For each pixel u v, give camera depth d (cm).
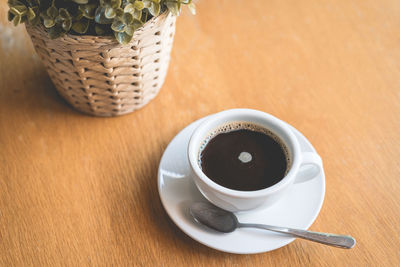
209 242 42
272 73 56
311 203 44
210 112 53
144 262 43
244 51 59
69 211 46
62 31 42
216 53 59
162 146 51
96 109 51
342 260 43
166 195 45
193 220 43
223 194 40
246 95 54
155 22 43
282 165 43
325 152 50
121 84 48
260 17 62
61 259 43
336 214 45
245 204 41
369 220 45
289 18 62
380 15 62
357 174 48
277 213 44
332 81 55
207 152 44
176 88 55
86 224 45
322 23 61
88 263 43
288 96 54
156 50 46
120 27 41
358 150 50
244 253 41
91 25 43
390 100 54
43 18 41
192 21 62
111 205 46
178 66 57
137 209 46
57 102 54
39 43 45
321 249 43
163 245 44
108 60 44
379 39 59
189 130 49
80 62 44
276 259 43
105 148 50
